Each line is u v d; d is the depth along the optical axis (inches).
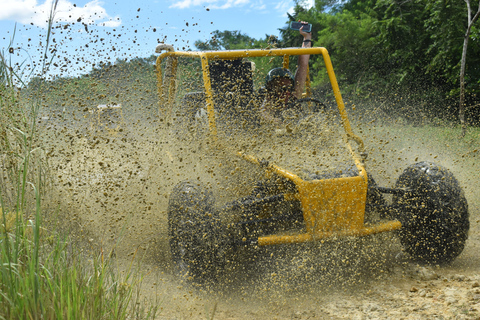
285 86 166.9
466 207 136.7
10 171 113.3
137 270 113.4
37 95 120.8
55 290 79.9
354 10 1550.2
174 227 135.3
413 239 142.7
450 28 668.7
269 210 136.8
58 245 91.3
